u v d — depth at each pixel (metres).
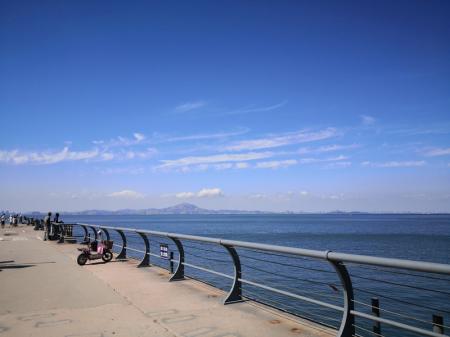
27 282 9.70
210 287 8.92
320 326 5.91
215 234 80.25
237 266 7.62
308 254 5.50
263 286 6.81
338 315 14.01
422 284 20.30
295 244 53.62
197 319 6.42
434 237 70.12
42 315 6.79
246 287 18.28
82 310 7.07
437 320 4.40
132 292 8.45
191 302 7.53
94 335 5.74
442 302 16.86
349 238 67.38
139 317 6.59
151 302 7.57
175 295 8.12
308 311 14.52
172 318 6.50
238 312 6.80
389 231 97.38
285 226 139.50
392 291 18.84
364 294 18.11
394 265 4.30
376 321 5.18
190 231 94.56
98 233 17.89
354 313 5.19
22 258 14.41
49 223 23.48
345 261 4.97
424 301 17.03
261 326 6.01
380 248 47.28
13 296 8.21
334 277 21.67
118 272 11.09
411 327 4.41
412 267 4.12
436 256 38.22
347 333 5.23
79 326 6.16
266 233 85.38
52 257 14.70
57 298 8.00
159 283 9.41
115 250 28.50
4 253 16.09
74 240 21.84
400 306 16.06
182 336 5.64
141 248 30.77
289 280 20.41
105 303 7.54
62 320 6.49
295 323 6.16
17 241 22.84
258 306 7.20
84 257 12.66
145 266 12.16
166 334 5.74
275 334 5.63
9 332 5.92
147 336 5.66
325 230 104.12
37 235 28.80
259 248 6.50
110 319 6.51
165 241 42.00
